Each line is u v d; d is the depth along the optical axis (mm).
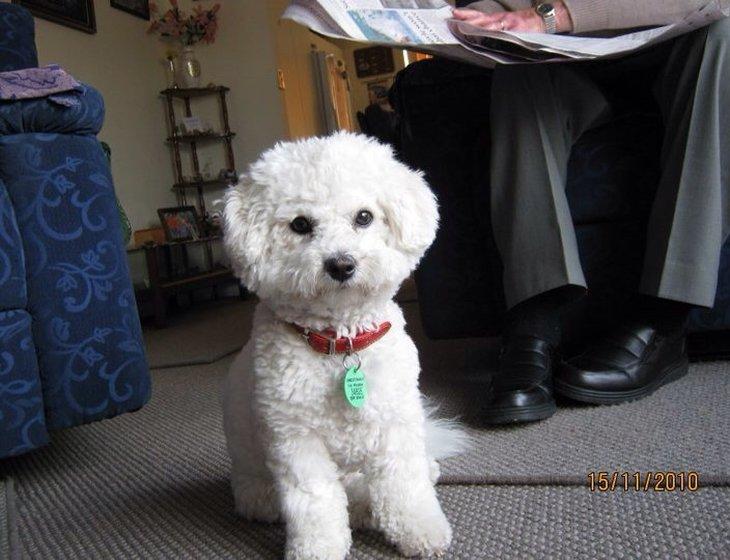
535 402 1066
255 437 790
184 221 3670
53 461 1231
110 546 843
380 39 907
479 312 1374
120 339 1134
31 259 1055
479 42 1086
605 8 1125
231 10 3947
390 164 778
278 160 743
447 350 1722
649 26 1151
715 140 1038
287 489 696
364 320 713
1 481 1144
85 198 1109
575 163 1260
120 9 3682
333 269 676
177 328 2875
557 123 1139
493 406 1074
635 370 1112
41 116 1062
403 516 709
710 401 1068
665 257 1073
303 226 728
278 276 715
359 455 713
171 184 4020
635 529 702
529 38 971
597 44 977
